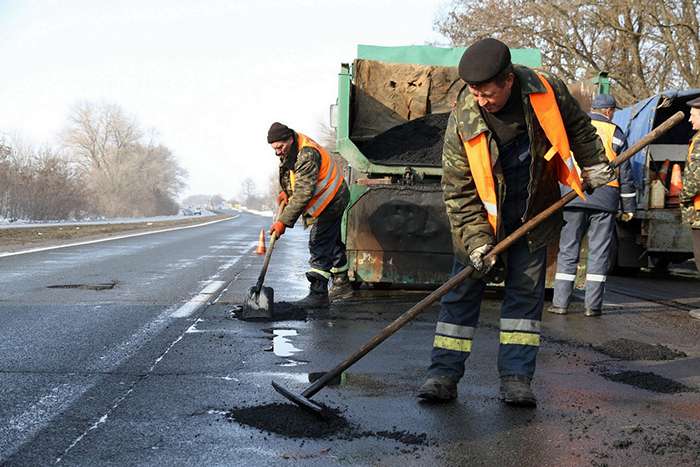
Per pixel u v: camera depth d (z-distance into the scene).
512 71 3.53
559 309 6.90
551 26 20.11
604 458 3.05
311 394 3.72
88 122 86.31
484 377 4.41
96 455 3.04
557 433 3.36
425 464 2.96
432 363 3.95
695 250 6.95
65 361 4.66
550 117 3.63
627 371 4.54
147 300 7.37
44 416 3.54
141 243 17.39
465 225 3.81
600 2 18.80
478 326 6.15
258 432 3.33
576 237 6.79
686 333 5.98
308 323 6.15
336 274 7.50
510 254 3.95
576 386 4.21
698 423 3.53
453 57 9.54
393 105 9.34
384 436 3.29
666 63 20.23
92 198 49.28
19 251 13.80
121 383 4.15
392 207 7.43
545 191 3.88
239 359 4.78
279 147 6.65
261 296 6.28
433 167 7.97
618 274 11.45
